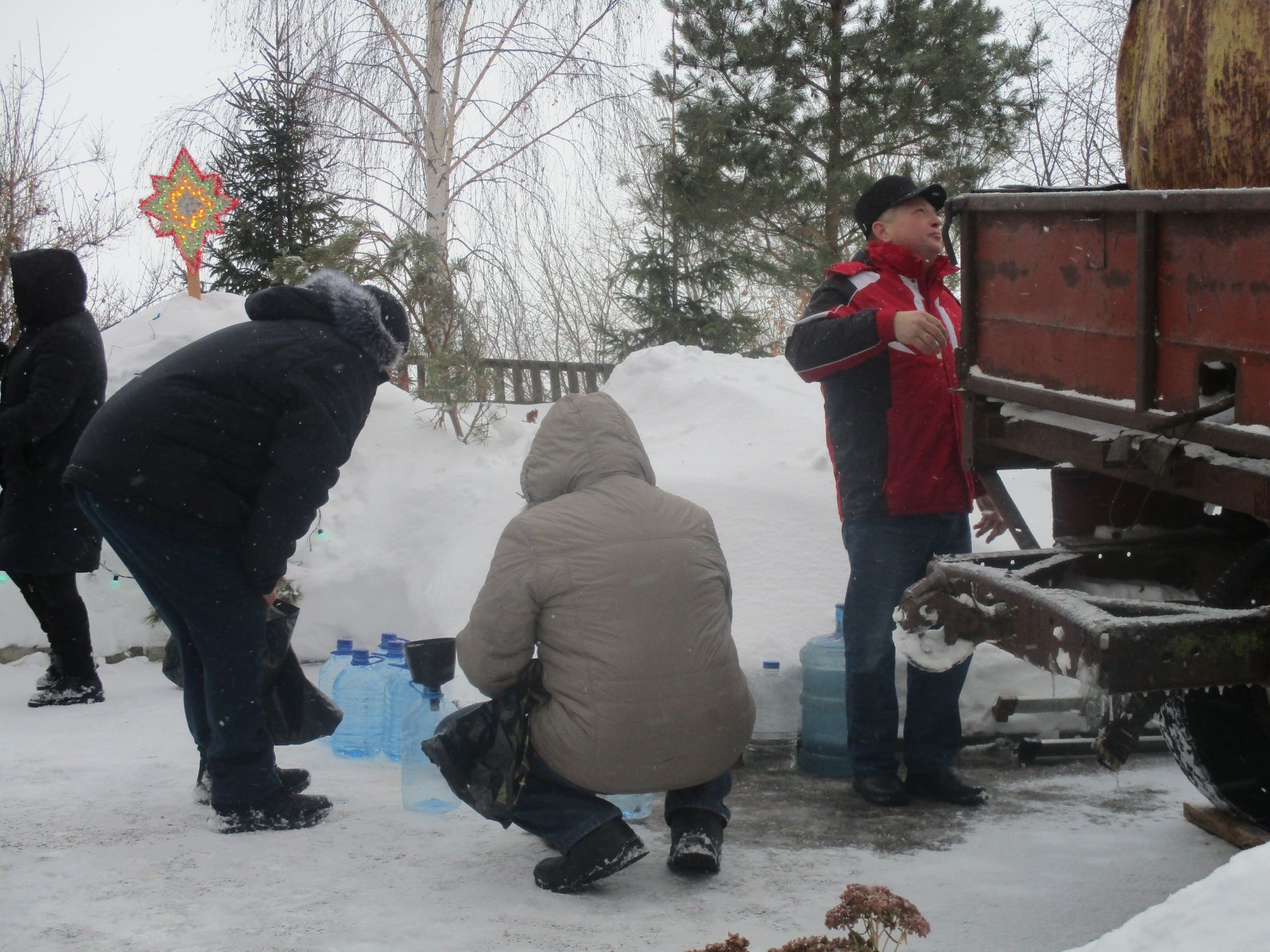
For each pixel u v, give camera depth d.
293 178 13.41
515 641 3.20
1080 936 2.84
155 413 3.53
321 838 3.64
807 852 3.52
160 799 4.02
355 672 4.69
